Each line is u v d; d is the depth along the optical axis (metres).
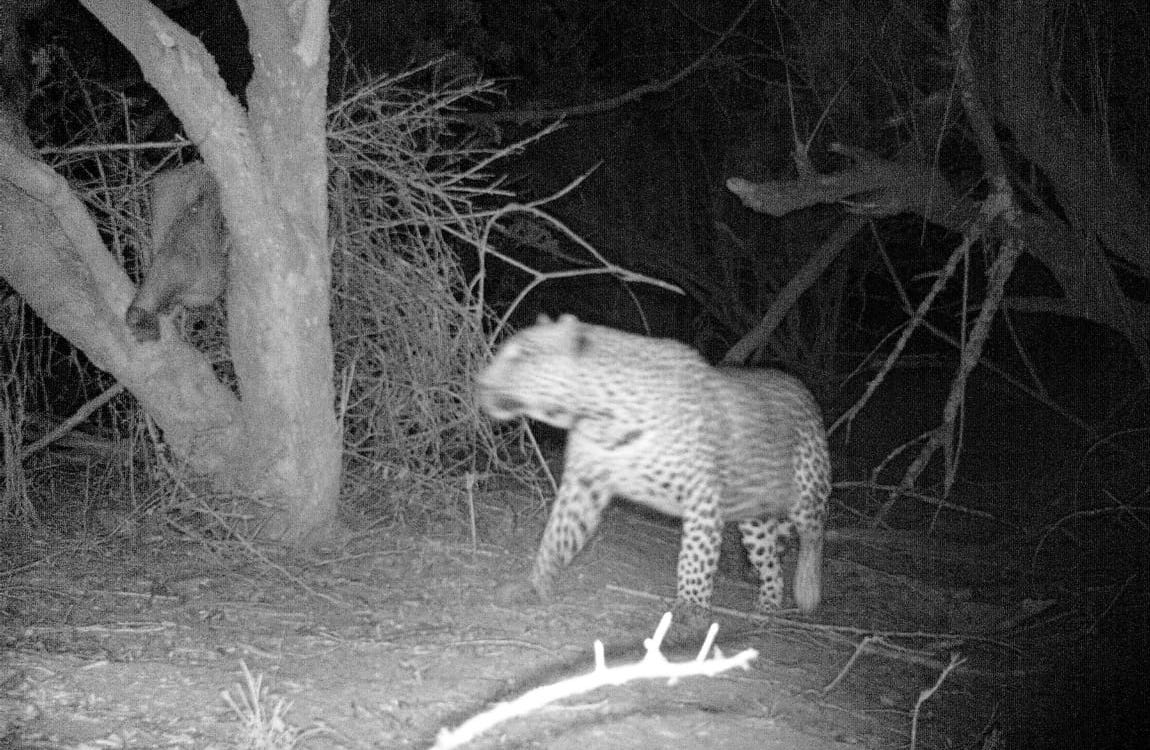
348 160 4.85
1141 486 6.16
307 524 4.36
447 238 5.71
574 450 4.14
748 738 3.41
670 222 8.77
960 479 7.08
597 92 8.19
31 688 3.27
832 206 8.31
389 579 4.20
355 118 5.75
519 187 7.94
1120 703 4.11
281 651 3.60
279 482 4.30
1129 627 4.77
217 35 6.32
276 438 4.28
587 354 4.00
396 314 4.89
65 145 5.03
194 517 4.34
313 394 4.28
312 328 4.24
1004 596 5.04
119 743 3.07
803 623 4.38
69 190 4.08
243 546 4.17
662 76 8.33
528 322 7.41
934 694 4.00
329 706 3.32
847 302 9.65
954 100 5.75
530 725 3.33
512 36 7.86
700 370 4.16
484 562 4.42
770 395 4.39
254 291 4.18
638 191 8.66
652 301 9.30
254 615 3.82
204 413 4.30
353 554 4.33
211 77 4.00
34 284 4.15
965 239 5.59
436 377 4.87
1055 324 10.05
